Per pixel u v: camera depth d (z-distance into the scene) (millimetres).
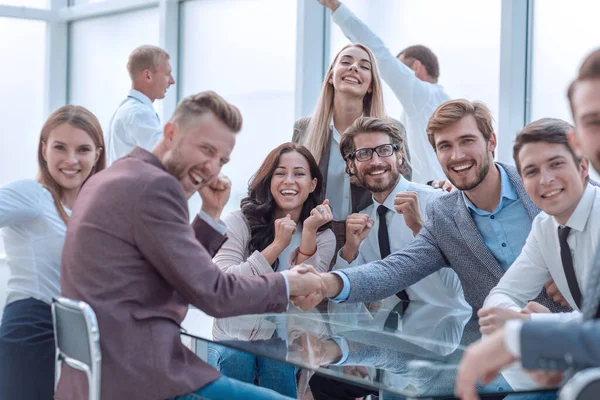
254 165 5953
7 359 2742
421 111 4395
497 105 4426
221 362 3094
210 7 6223
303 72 5484
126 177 2098
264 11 5809
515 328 1369
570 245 2441
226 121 2162
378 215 3391
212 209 2439
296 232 3346
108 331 2047
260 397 2143
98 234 2078
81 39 7355
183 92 6488
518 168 2441
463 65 4609
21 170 7359
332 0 4422
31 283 2764
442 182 3680
